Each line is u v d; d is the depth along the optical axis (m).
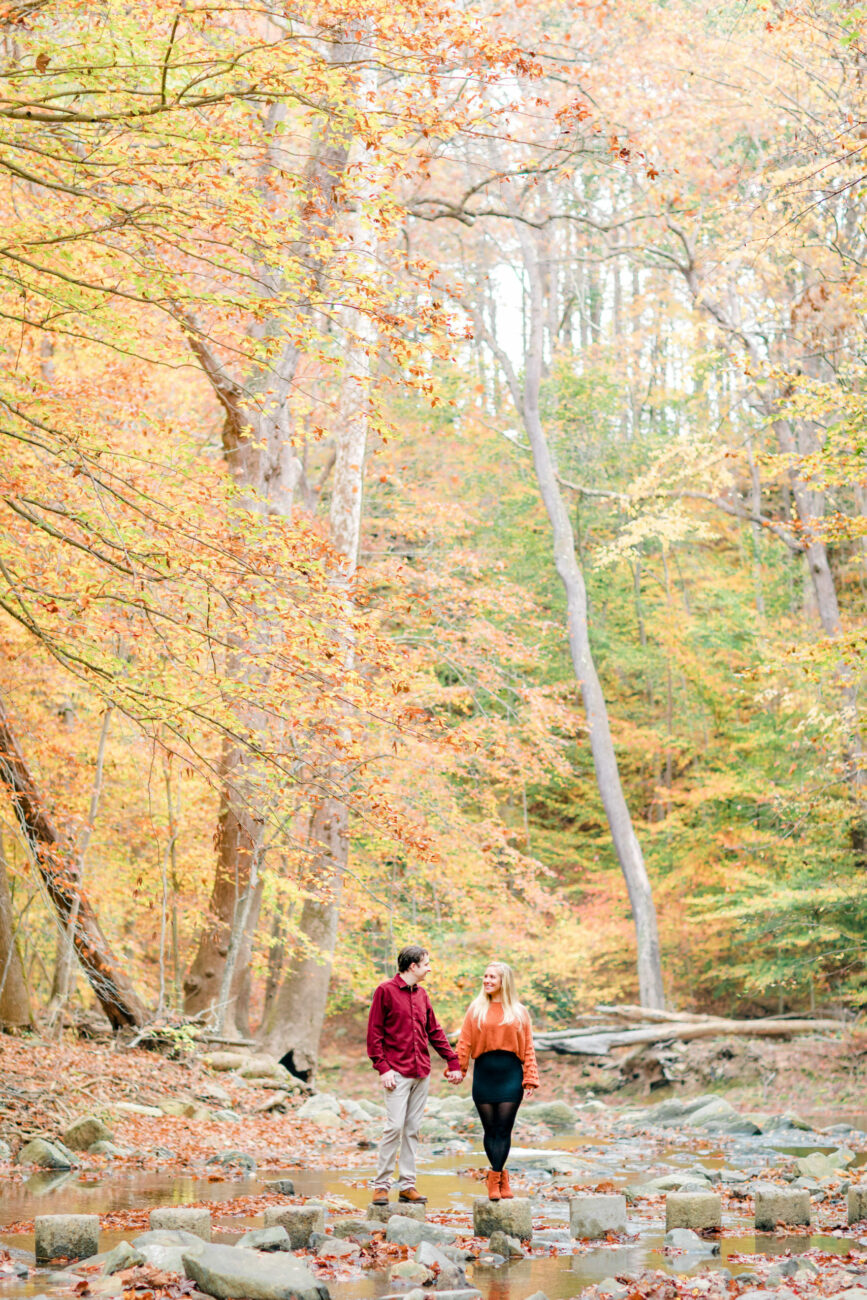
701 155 22.91
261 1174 9.89
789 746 23.12
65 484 9.70
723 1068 21.55
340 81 7.75
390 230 8.66
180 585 9.03
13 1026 14.77
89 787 17.33
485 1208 6.84
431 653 19.23
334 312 8.85
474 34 7.91
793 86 19.22
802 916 21.75
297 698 9.09
